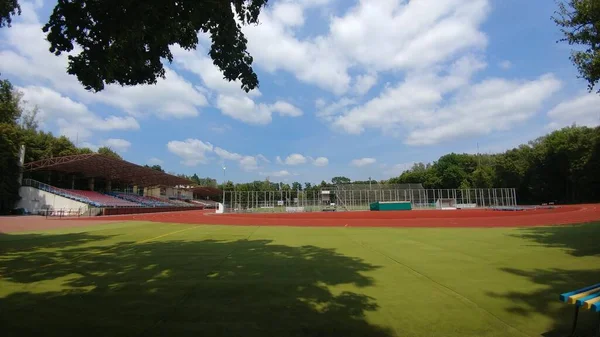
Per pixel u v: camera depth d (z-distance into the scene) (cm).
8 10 1067
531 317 520
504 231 1817
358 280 750
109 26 617
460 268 866
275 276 793
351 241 1455
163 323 500
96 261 1002
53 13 624
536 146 7181
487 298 612
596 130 5366
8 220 3231
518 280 738
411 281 738
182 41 812
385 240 1479
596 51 1319
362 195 6544
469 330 473
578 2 1325
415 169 12094
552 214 3334
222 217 3922
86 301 609
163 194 9919
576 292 480
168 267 904
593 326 482
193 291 669
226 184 11706
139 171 5894
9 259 1049
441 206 6425
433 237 1579
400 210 5722
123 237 1698
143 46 725
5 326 490
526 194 7519
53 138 6291
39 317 528
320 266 909
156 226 2489
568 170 6194
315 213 5034
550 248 1178
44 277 798
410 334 460
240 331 468
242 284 720
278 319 514
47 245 1392
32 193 4756
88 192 5841
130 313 544
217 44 797
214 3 621
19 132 4697
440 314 534
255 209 5916
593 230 1730
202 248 1272
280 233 1875
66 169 5388
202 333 462
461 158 9525
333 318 518
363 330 472
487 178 8012
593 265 883
